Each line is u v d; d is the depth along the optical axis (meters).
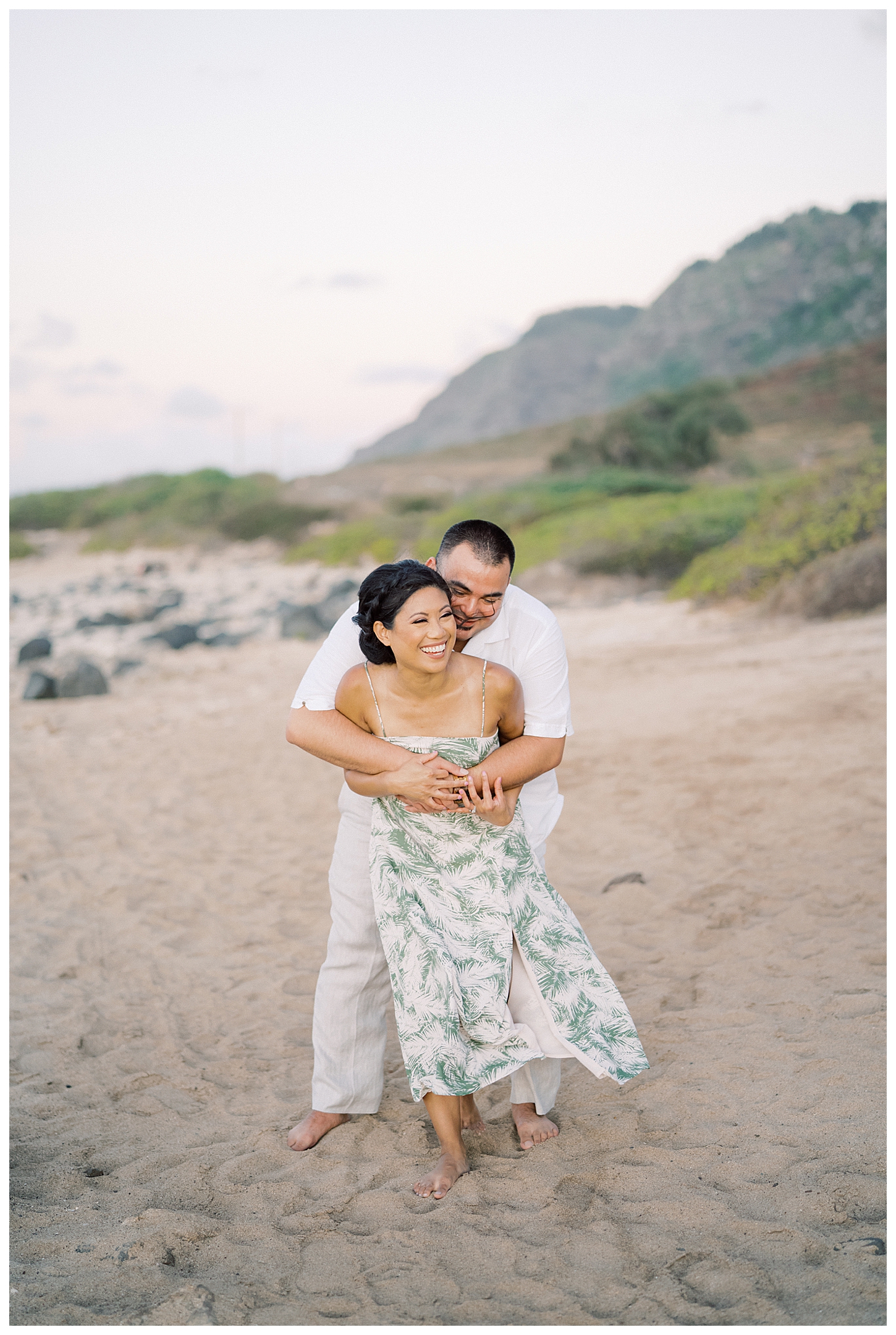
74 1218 2.76
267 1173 2.96
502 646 2.93
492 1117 3.21
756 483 21.42
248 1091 3.48
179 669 13.45
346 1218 2.71
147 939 4.93
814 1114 2.97
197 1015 4.11
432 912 2.86
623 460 32.12
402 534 24.62
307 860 5.97
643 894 4.89
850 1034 3.39
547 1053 2.85
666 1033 3.55
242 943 4.83
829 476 13.70
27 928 5.12
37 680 11.95
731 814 5.84
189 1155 3.07
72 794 7.73
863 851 5.06
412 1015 2.74
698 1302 2.27
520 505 23.69
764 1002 3.69
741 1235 2.50
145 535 34.31
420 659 2.66
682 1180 2.74
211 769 8.27
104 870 5.96
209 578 24.62
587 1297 2.32
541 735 2.89
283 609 17.56
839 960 3.95
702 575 13.65
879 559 10.93
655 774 6.77
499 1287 2.38
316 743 2.85
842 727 7.18
